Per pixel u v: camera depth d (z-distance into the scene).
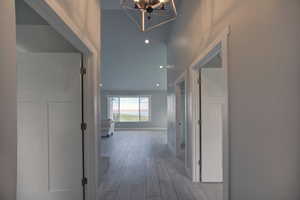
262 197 1.27
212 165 3.35
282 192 1.09
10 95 0.85
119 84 11.12
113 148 6.36
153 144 7.08
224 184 1.89
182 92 5.97
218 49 2.24
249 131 1.44
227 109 1.82
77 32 1.87
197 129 3.35
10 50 0.86
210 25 2.33
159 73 9.89
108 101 11.91
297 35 0.97
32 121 2.33
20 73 2.34
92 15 2.42
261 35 1.27
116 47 7.51
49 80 2.35
